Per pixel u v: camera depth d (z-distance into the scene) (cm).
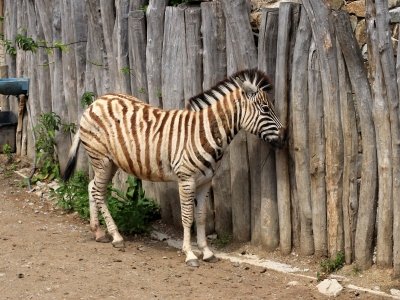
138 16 931
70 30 1066
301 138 780
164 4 909
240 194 851
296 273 770
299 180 790
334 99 747
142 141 812
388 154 714
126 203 957
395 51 756
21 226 923
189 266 794
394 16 755
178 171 801
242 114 786
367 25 711
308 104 777
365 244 745
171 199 923
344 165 757
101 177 860
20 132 1249
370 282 728
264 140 786
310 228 798
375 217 746
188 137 795
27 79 1170
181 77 894
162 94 912
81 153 1078
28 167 1206
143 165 818
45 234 891
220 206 880
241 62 816
